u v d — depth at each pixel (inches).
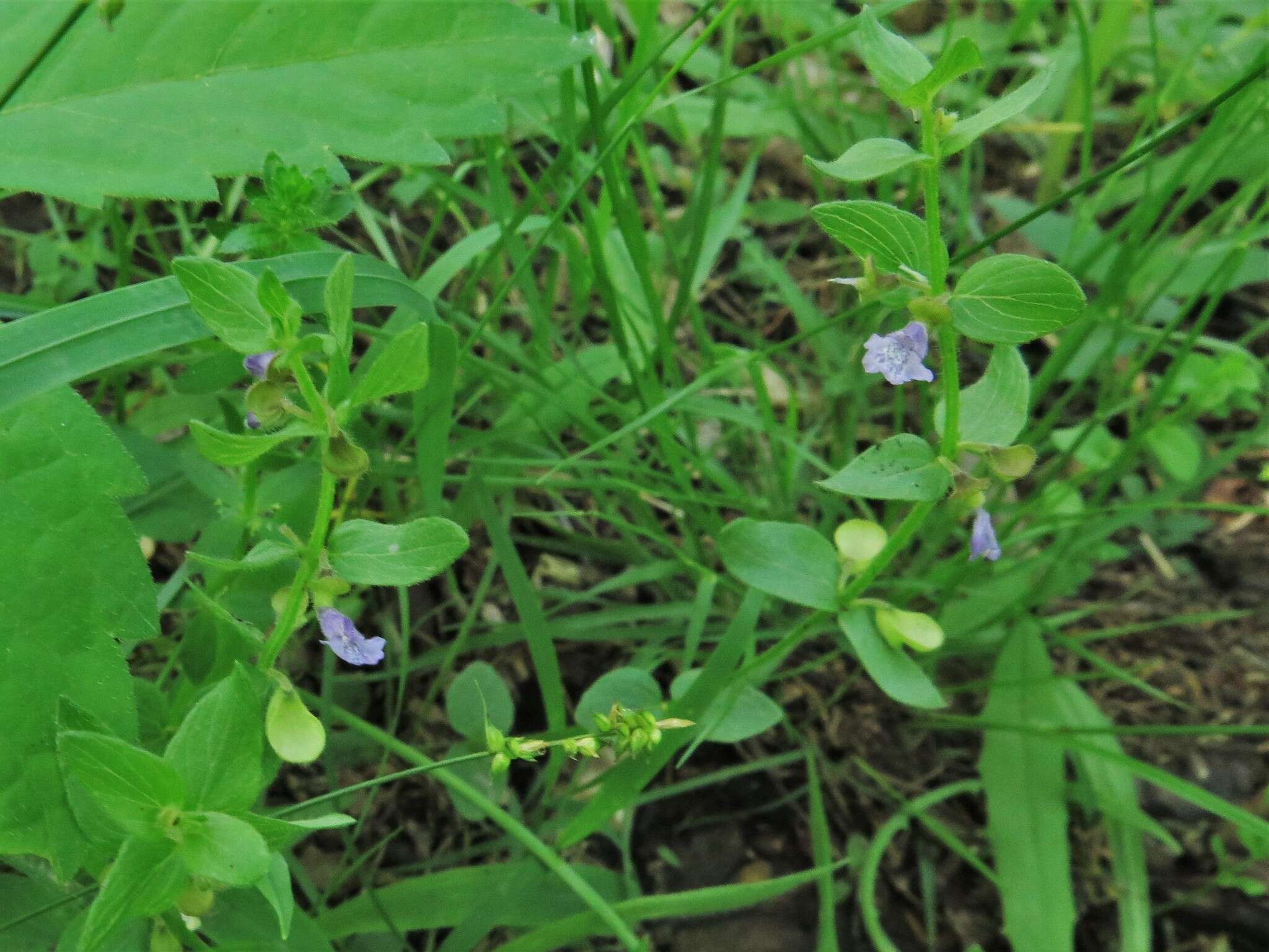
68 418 6.3
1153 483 11.1
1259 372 10.3
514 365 9.9
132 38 7.5
